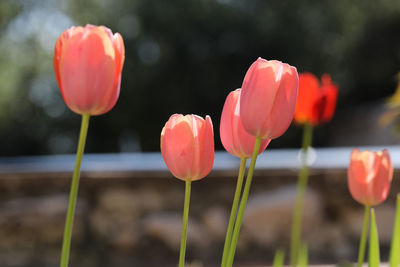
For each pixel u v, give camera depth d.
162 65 14.58
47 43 15.56
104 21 15.02
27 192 3.26
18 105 15.41
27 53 15.23
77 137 16.00
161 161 3.72
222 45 14.88
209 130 0.59
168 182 3.24
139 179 3.23
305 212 3.11
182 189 3.25
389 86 15.58
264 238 3.16
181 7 14.57
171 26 14.44
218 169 3.22
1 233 3.21
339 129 14.65
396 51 15.38
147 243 3.20
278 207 3.12
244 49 14.83
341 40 15.19
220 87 14.92
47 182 3.26
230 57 14.91
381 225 3.08
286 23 14.56
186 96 14.80
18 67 15.05
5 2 12.62
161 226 3.18
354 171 0.77
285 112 0.55
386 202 3.09
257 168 3.18
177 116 0.59
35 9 14.96
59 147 16.28
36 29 15.24
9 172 3.25
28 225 3.21
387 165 0.76
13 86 14.90
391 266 0.75
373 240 0.72
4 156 15.52
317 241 3.11
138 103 14.70
